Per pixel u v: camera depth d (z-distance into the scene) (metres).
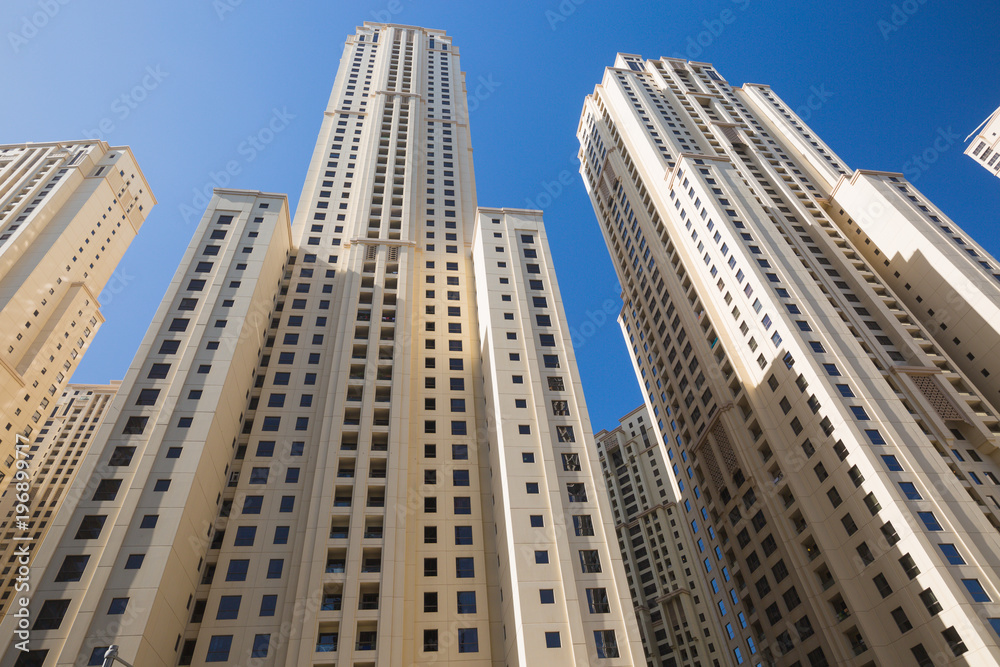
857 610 48.72
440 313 70.69
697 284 78.81
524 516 46.72
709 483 72.06
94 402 139.50
